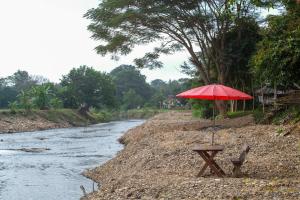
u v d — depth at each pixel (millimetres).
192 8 39188
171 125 39344
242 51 40625
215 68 44688
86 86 112312
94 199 13008
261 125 27062
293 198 10500
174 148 20172
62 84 111250
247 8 36812
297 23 24297
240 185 11992
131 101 151625
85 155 28750
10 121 62281
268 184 11883
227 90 13938
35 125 65062
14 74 125000
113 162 21594
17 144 37844
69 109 92562
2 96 100875
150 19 39375
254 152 17875
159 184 13125
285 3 22188
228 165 15906
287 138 20344
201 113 53750
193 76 52094
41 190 17000
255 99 44656
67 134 52000
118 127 70188
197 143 21234
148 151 20766
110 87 117125
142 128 42406
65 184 18188
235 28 41094
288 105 28250
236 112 40812
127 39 41469
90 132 55719
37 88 83250
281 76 25766
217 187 11938
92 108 113938
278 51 24766
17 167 23391
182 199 11242
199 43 42000
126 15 38469
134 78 173250
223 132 24953
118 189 13391
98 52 42688
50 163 24891
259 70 26609
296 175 13891
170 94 162750
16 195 16188
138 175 15445
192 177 14156
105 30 41562
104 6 39812
